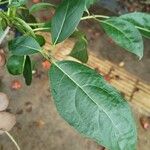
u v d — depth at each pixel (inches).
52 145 30.5
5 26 8.7
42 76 33.8
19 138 30.2
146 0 43.4
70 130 31.4
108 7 41.4
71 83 6.9
